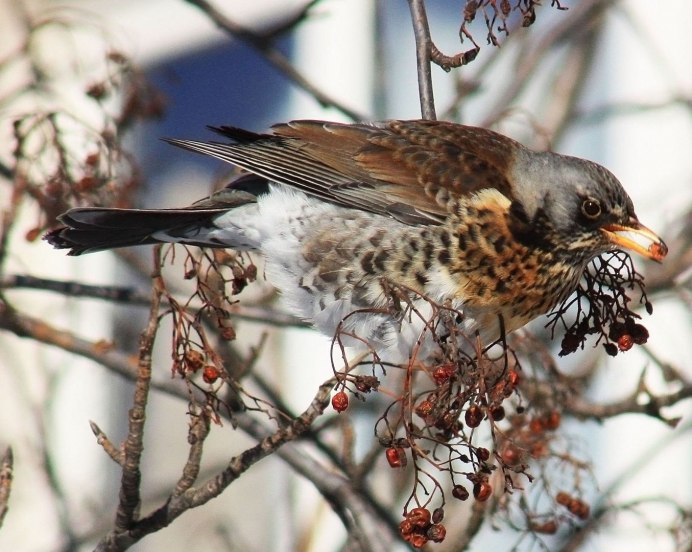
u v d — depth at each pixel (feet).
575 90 56.49
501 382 30.58
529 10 31.40
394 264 34.96
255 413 52.19
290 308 35.94
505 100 51.75
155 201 59.41
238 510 54.80
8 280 40.75
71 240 34.71
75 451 56.34
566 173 36.29
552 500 36.35
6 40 55.26
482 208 35.17
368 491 39.52
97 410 57.31
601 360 46.60
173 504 30.32
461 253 34.88
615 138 58.95
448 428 30.14
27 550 52.24
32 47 50.42
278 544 53.16
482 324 35.63
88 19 57.88
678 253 50.14
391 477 46.29
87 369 57.06
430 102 36.01
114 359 39.27
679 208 56.65
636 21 56.54
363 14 60.39
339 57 60.29
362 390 30.17
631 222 36.63
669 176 58.03
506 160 36.45
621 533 47.03
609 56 58.85
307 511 52.70
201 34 61.87
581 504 36.24
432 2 61.62
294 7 61.05
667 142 58.18
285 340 56.39
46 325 39.27
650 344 52.42
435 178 35.32
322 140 36.04
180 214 35.27
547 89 56.85
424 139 36.17
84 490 54.95
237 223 35.83
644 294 32.19
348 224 35.27
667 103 54.65
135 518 30.45
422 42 35.58
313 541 50.24
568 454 37.86
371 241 35.06
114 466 56.65
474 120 58.29
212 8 43.65
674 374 40.16
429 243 34.88
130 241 35.24
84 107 49.24
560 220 35.99
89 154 39.78
